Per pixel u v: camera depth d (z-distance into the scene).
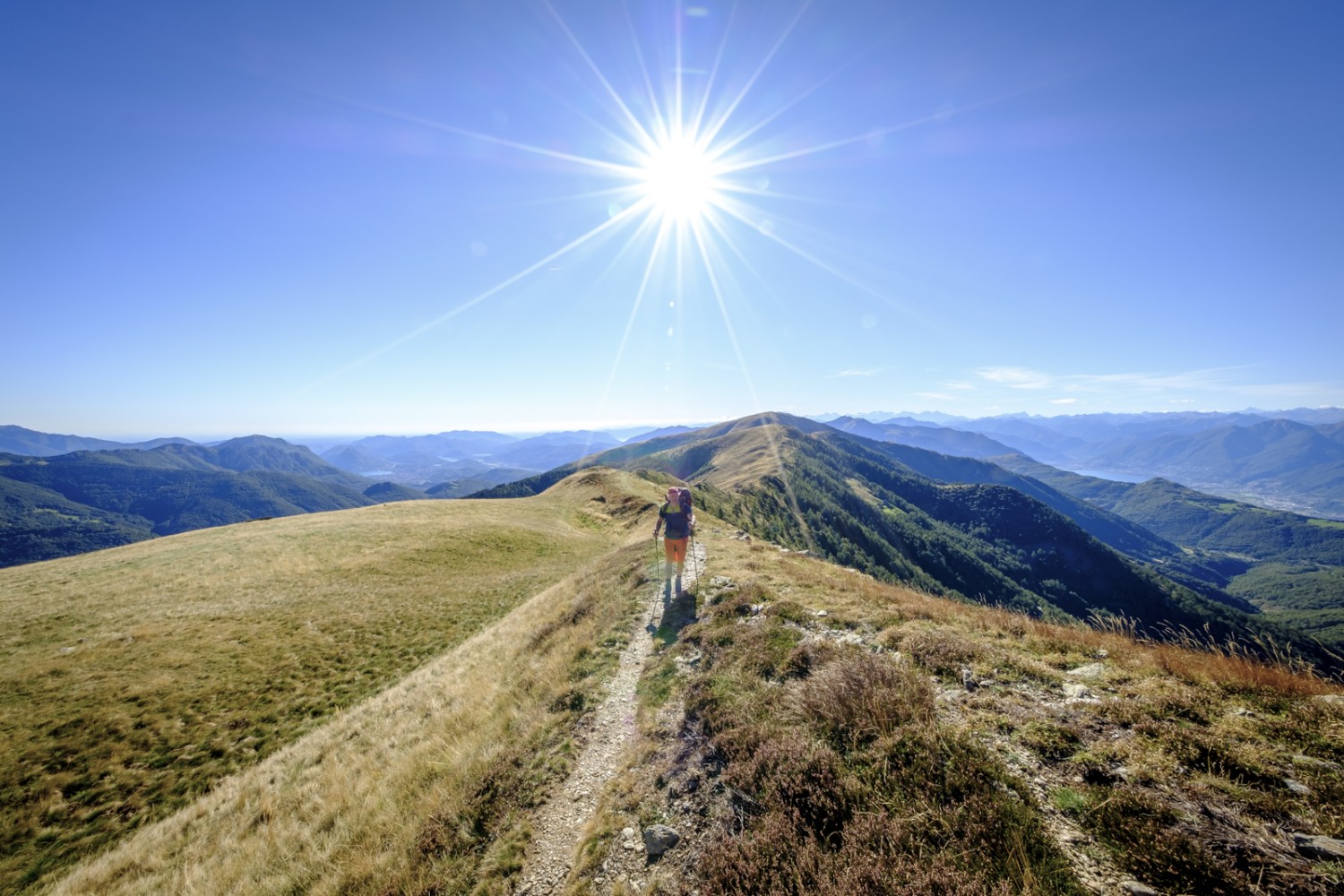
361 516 55.06
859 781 5.96
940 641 9.62
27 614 26.56
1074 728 6.62
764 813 5.96
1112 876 4.48
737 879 5.10
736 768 6.67
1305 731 5.96
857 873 4.68
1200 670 7.70
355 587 35.50
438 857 7.25
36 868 13.28
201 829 12.45
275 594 32.47
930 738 6.35
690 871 5.61
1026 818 5.04
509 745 9.86
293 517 55.94
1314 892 4.05
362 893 7.07
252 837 10.98
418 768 10.64
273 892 8.16
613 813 6.94
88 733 18.03
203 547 40.44
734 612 13.20
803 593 14.31
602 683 11.38
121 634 24.78
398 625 29.06
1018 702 7.45
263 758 17.61
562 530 59.53
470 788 8.63
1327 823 4.61
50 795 15.47
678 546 16.47
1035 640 9.97
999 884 4.42
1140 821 4.89
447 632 28.48
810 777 6.16
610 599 17.92
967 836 4.88
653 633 13.82
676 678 10.55
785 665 9.55
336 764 13.48
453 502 69.62
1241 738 6.02
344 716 18.52
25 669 21.27
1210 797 5.13
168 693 20.75
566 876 6.30
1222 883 4.21
